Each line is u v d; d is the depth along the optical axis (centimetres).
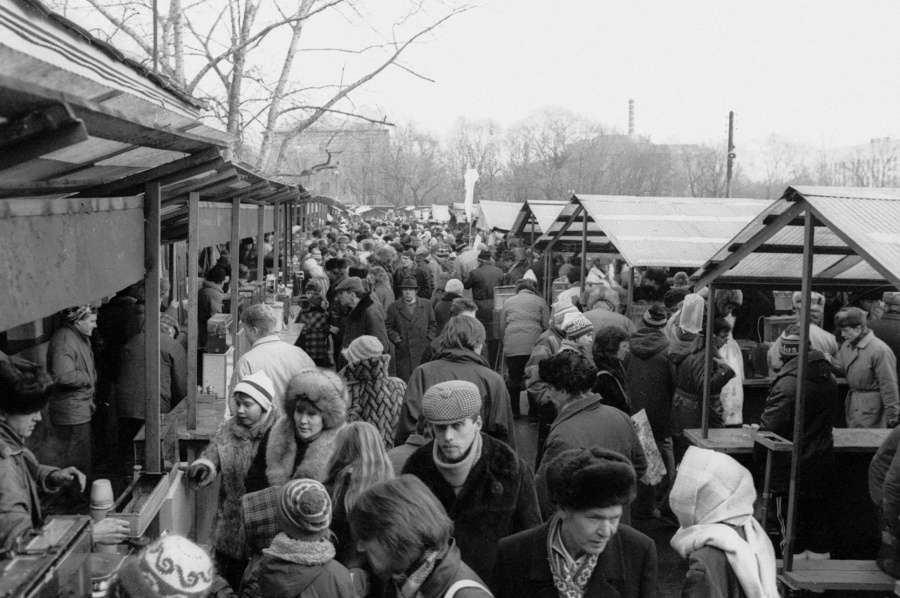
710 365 834
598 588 348
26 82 240
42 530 357
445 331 618
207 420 808
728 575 378
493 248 2672
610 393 705
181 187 702
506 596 358
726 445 798
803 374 667
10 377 419
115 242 510
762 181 9100
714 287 824
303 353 741
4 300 325
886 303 1040
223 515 537
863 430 802
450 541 331
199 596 295
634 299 1445
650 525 819
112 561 450
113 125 346
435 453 436
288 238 2189
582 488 328
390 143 7969
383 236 3219
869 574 629
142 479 619
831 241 730
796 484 666
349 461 464
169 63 1614
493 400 596
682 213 1359
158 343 617
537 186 7488
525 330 1220
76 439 721
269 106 1861
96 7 1405
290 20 1742
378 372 648
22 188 446
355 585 377
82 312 725
